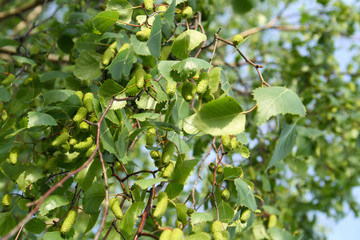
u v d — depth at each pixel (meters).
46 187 0.69
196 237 0.58
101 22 0.69
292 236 0.88
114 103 0.67
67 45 0.90
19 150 0.67
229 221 0.69
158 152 0.67
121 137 0.67
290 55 1.41
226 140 0.67
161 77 0.69
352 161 1.37
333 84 1.31
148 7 0.67
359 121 1.35
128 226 0.62
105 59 0.71
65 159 0.66
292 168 1.10
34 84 0.83
